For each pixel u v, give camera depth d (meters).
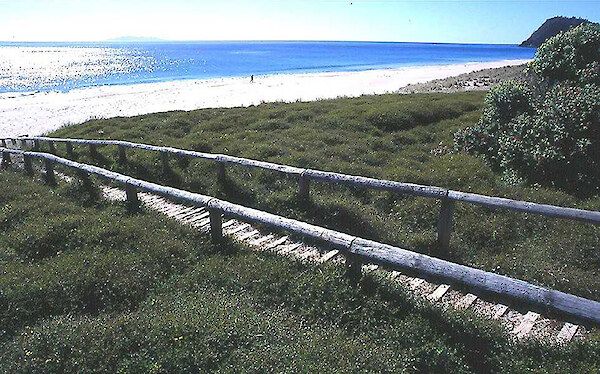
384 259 5.82
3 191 11.56
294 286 6.28
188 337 4.97
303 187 10.29
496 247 8.33
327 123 19.09
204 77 72.12
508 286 4.98
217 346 4.82
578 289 6.75
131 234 8.13
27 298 6.08
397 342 5.03
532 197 9.86
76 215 9.29
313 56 163.88
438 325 5.25
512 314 6.00
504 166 12.04
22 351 4.96
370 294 5.96
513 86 13.79
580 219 6.84
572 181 10.55
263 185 12.09
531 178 11.14
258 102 39.94
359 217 9.45
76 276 6.51
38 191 12.04
